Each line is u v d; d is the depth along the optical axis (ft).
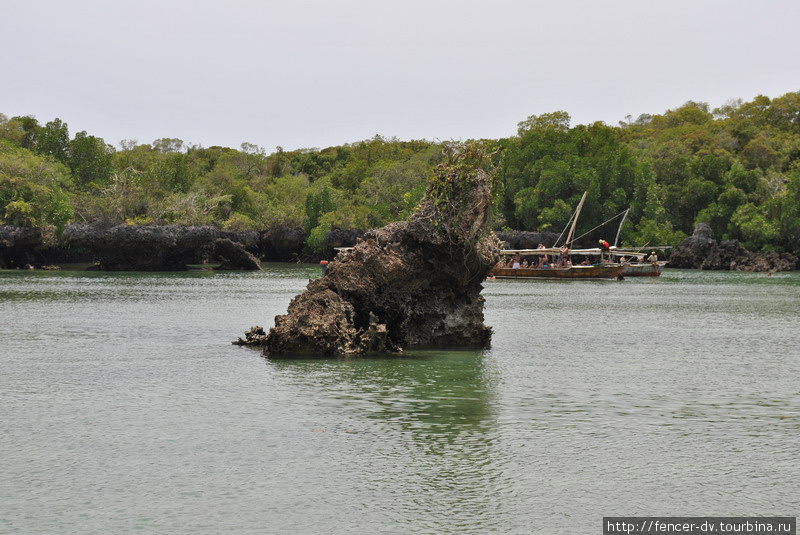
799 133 618.03
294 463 57.52
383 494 51.49
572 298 225.15
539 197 476.54
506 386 86.07
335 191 558.15
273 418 70.28
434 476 54.95
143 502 49.88
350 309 111.04
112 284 257.14
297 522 46.98
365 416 71.36
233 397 78.84
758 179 492.13
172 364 98.02
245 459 58.34
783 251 435.53
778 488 53.36
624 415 72.84
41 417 70.13
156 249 352.28
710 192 479.82
